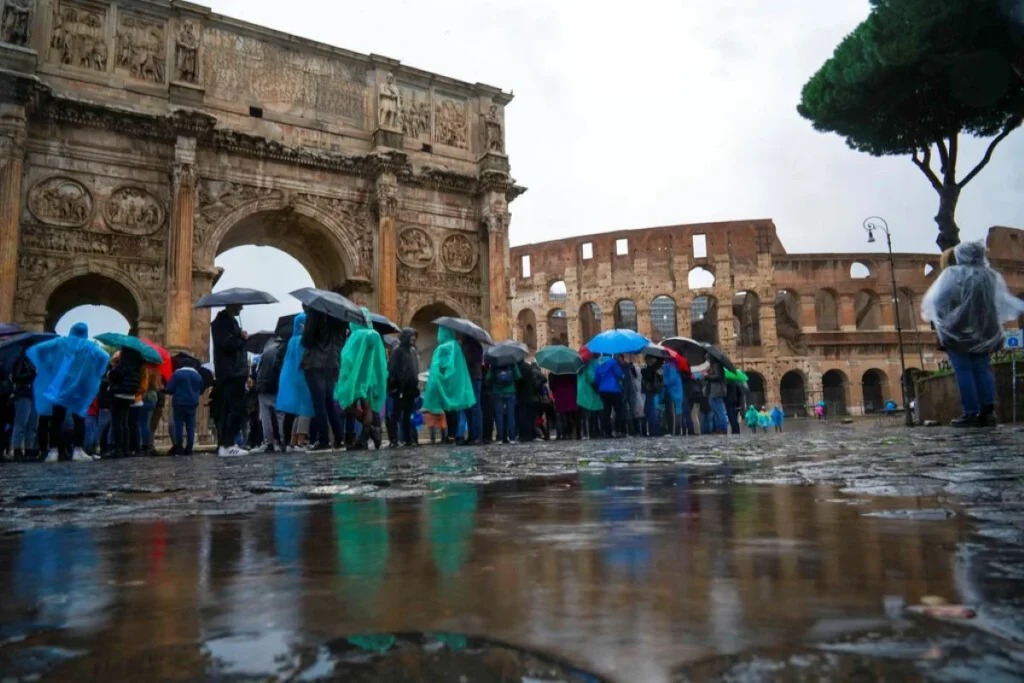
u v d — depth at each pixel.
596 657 0.68
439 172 32.56
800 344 56.34
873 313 59.59
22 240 24.38
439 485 4.09
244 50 29.50
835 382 59.72
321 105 30.84
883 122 29.05
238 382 14.42
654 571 1.25
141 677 0.68
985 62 24.33
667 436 18.77
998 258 59.78
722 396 21.16
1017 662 0.63
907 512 2.15
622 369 19.53
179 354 16.33
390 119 31.48
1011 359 17.08
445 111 33.97
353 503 3.16
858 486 3.16
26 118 24.31
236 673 0.67
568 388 18.19
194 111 26.55
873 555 1.36
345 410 12.98
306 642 0.80
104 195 25.86
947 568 1.20
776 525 1.92
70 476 6.70
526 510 2.60
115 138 26.23
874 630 0.78
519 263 62.97
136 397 14.99
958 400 19.36
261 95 29.61
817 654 0.68
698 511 2.36
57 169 25.20
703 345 21.84
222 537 2.07
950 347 11.62
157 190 26.80
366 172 31.08
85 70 26.12
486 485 3.96
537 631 0.82
